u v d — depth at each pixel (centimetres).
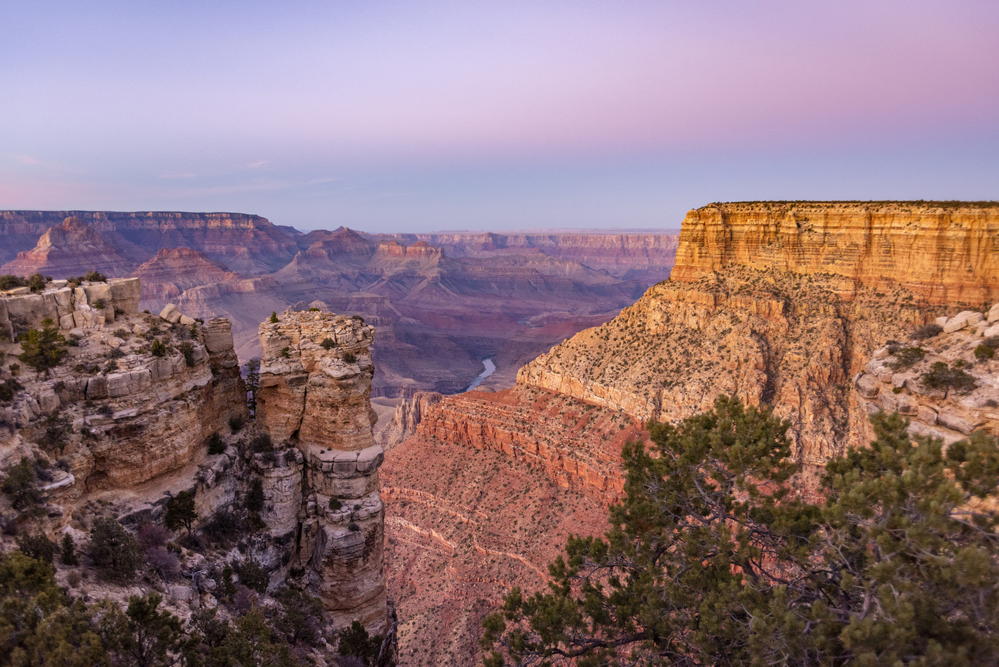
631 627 2459
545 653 2473
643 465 2880
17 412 2978
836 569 2239
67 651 1814
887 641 1736
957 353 2673
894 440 2270
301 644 3597
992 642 1680
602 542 2745
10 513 2711
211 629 2662
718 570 2372
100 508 3303
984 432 2230
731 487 2617
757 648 1897
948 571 1770
